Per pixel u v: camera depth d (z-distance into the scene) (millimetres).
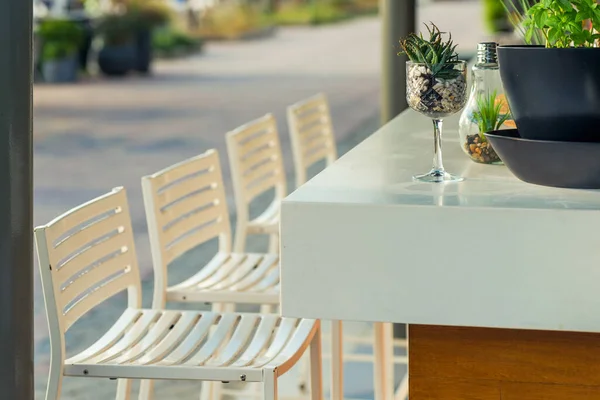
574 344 1772
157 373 2178
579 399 1783
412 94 1984
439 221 1690
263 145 3748
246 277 2902
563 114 1785
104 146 9391
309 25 30094
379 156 2338
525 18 2217
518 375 1796
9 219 2197
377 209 1708
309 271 1743
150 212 2738
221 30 25516
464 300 1700
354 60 19250
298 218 1736
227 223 3170
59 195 7137
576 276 1660
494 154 2209
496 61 2207
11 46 2164
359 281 1729
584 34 1845
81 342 4270
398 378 3801
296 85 14898
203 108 12227
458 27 24281
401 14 4695
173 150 9125
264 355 2256
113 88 15062
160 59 20391
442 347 1812
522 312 1686
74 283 2342
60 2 19203
